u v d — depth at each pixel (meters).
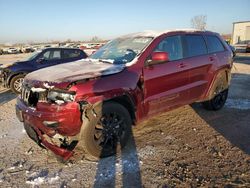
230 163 3.42
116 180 3.09
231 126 4.81
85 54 9.82
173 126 4.82
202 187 2.92
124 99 3.68
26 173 3.30
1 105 6.93
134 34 4.84
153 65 4.04
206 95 5.25
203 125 4.87
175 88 4.45
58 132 3.24
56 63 9.02
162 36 4.34
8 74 8.41
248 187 2.90
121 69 3.68
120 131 3.71
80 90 3.18
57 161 3.57
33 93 3.42
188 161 3.50
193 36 4.98
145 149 3.87
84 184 3.03
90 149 3.43
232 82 9.60
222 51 5.64
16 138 4.43
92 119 3.34
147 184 3.00
